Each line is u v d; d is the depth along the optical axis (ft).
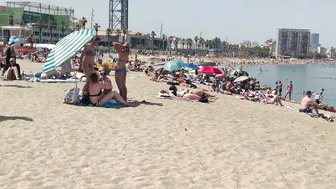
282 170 25.91
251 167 25.96
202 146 30.09
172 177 22.90
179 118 40.04
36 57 147.95
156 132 33.30
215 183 22.47
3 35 260.21
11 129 31.35
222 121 40.86
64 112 39.19
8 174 21.91
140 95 57.06
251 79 145.79
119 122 36.14
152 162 25.40
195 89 80.84
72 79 68.64
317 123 49.39
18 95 48.80
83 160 25.08
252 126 39.96
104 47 397.39
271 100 77.05
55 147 27.40
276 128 40.37
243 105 59.77
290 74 352.69
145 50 485.56
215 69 118.21
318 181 24.22
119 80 46.83
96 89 43.45
